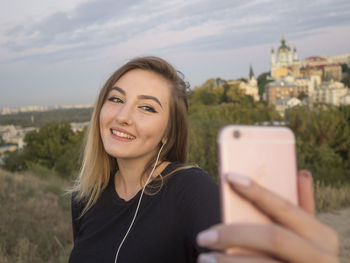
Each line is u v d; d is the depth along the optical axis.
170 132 0.56
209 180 0.44
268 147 0.21
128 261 0.44
